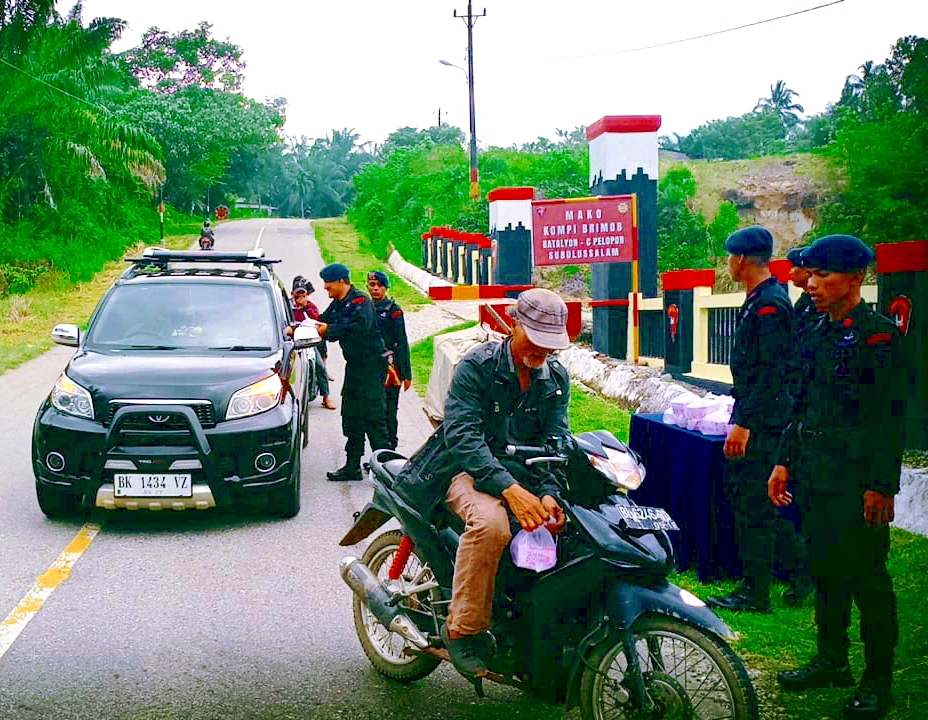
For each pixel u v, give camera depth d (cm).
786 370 499
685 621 348
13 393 1397
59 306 2684
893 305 694
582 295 2670
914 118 2998
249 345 788
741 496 519
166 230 5531
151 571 613
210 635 509
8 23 3547
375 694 441
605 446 378
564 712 421
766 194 3472
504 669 379
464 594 374
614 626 354
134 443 679
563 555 365
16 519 732
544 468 371
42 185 3953
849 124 3131
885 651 402
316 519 742
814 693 426
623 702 358
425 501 409
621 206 1300
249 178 8819
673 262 2867
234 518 743
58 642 497
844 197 3091
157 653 484
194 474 680
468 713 421
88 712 418
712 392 1009
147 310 812
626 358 1430
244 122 7225
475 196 4112
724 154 6438
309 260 3994
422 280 3108
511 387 384
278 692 441
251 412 701
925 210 2864
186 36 8438
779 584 572
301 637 509
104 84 4016
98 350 773
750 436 509
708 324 1070
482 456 374
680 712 351
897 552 599
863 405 398
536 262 1293
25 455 975
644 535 358
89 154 3800
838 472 401
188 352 771
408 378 891
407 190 4944
